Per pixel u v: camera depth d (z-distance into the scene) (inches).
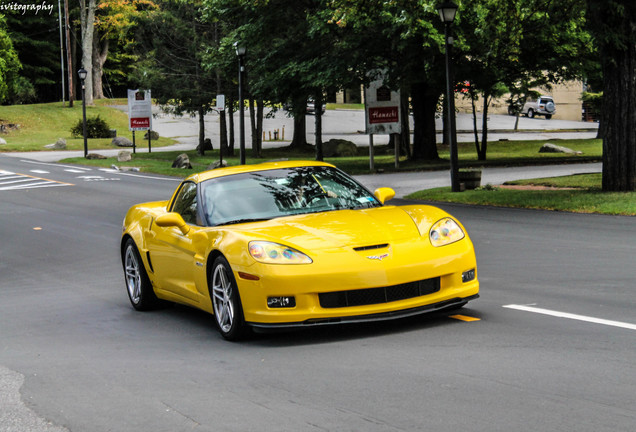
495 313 327.6
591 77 1686.8
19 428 216.5
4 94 3216.0
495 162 1520.7
